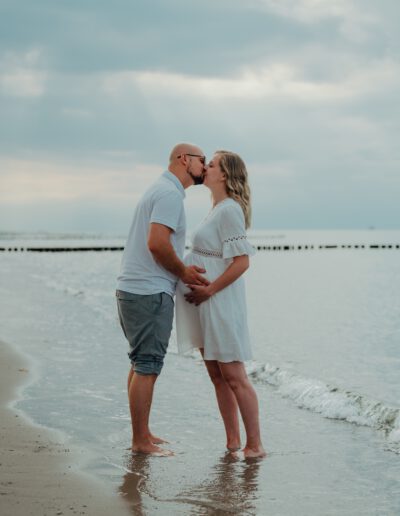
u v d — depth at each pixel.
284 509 3.99
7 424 5.64
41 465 4.62
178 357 9.33
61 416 5.99
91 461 4.76
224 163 5.02
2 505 3.85
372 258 62.97
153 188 5.00
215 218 4.97
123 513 3.81
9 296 19.05
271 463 4.89
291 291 25.56
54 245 123.69
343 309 18.75
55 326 12.45
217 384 5.24
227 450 5.21
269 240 155.25
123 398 6.73
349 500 4.16
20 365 8.37
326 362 9.97
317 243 124.00
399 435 5.61
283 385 7.67
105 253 79.69
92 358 9.05
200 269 4.92
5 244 132.38
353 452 5.20
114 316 14.20
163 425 5.95
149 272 4.96
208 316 4.94
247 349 5.02
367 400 6.44
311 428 5.95
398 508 4.03
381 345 11.79
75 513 3.76
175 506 3.97
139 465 4.74
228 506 4.01
